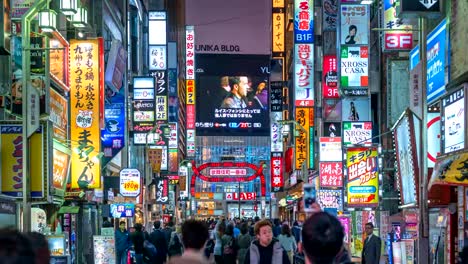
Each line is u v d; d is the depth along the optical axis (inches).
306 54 2119.8
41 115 794.8
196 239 282.7
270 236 403.9
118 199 1744.6
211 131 4753.9
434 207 794.8
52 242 688.4
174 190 3191.4
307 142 2097.7
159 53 2081.7
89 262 1235.9
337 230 171.6
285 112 3019.2
